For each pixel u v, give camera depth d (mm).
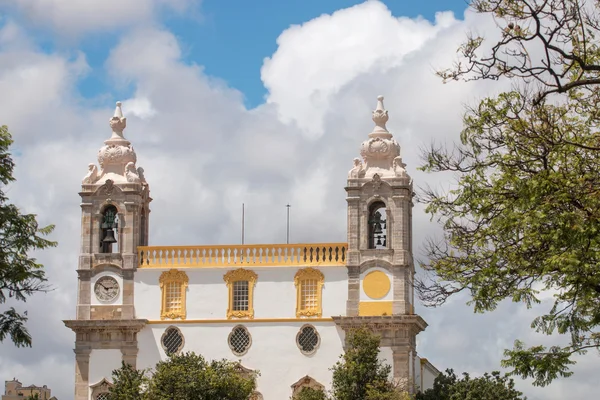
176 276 93312
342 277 91562
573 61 48438
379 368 88188
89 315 93875
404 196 91750
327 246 92250
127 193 94938
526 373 50750
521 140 49969
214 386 83500
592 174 48938
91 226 95062
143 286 93812
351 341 87062
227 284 92688
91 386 92875
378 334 90250
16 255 60500
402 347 89688
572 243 47312
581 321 49969
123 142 97125
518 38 45469
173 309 93188
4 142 61375
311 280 92000
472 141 51031
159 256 94062
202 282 93062
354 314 90875
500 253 50688
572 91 51125
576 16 46031
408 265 91375
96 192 95188
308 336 91250
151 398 83438
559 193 47938
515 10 45812
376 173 92438
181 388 83250
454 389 90062
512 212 49844
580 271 47719
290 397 90562
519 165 49906
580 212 47906
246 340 91938
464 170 51500
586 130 50906
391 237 91500
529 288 50312
